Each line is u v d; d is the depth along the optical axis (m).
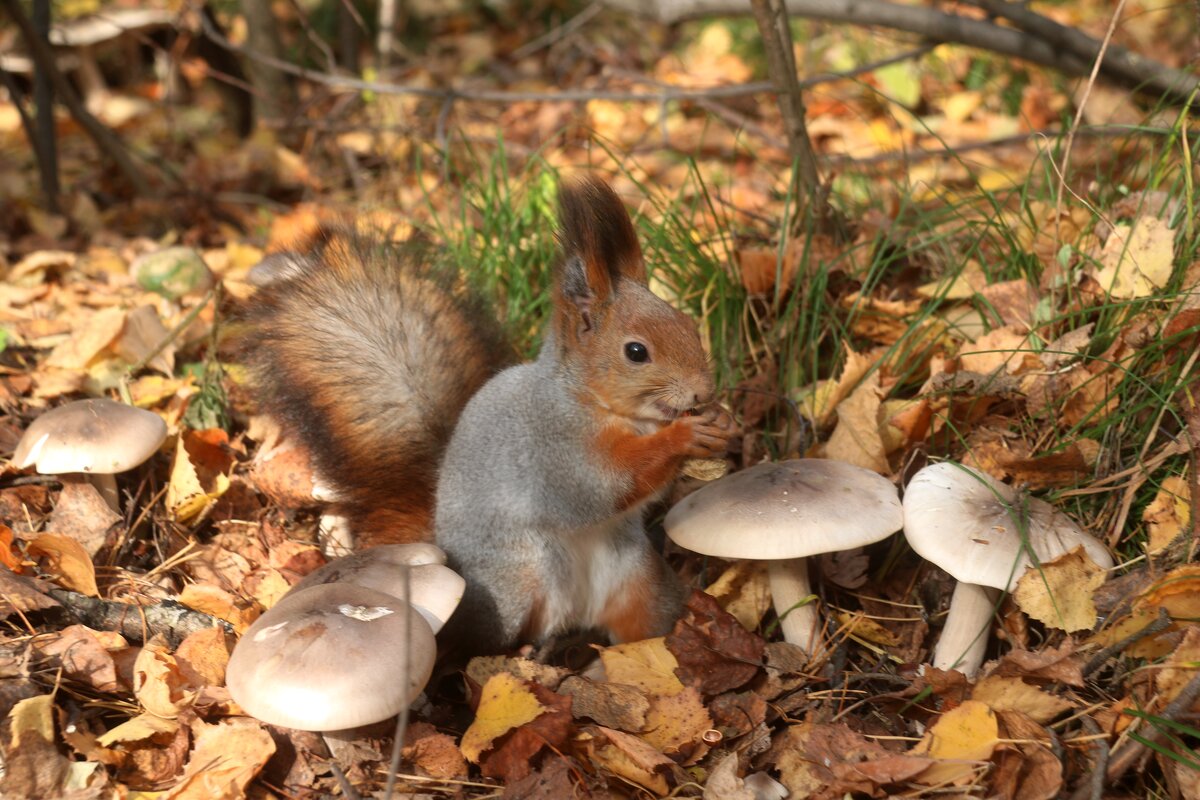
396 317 1.13
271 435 1.20
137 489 1.15
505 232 1.32
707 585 1.11
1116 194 1.26
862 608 1.09
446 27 2.60
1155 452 1.08
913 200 1.35
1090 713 1.00
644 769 0.99
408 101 2.08
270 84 2.01
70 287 1.41
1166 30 2.19
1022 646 1.04
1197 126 1.23
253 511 1.16
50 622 1.04
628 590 1.08
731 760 0.98
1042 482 1.08
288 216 1.60
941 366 1.16
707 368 1.03
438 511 1.08
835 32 2.27
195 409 1.22
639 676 1.04
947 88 2.09
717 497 1.04
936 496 1.02
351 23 2.11
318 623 0.96
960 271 1.21
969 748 0.98
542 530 1.06
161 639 1.04
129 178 1.73
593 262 1.04
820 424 1.17
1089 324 1.14
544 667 1.04
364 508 1.11
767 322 1.24
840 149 1.92
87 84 2.25
